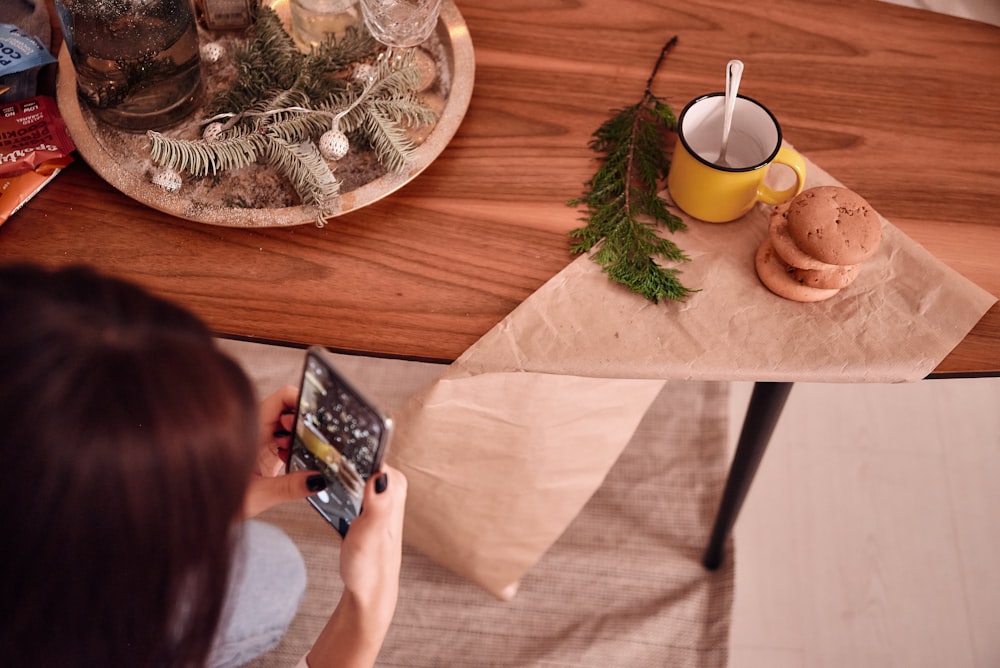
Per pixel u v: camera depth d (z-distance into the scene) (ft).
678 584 4.73
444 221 2.92
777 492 5.06
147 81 2.81
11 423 1.41
